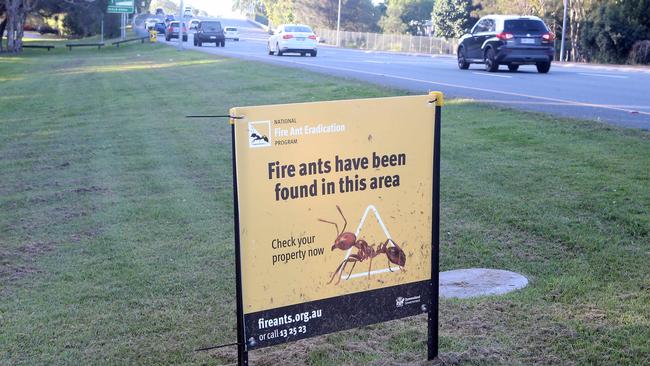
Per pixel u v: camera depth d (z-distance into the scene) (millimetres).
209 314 5820
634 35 44625
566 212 7805
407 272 4594
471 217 7984
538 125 12461
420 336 5215
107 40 85375
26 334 5559
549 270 6367
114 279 6773
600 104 15242
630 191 8250
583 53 49062
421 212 4578
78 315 5914
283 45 39875
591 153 10180
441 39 67188
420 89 18578
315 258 4312
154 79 27766
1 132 17203
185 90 23172
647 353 4754
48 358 5133
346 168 4320
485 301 5730
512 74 24766
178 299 6180
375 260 4484
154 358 5074
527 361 4742
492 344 5000
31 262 7465
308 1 110562
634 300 5594
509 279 6238
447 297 5895
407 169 4500
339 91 19422
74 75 32812
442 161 10570
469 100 15844
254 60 33469
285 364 4891
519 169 9703
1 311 6074
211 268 6957
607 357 4730
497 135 11992
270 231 4172
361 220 4414
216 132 15117
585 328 5145
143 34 91000
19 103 22953
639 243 6820
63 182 11391
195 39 58750
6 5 62656
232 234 8078
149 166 12188
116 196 10188
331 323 4406
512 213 7934
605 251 6652
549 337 5051
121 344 5328
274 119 4102
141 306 6066
